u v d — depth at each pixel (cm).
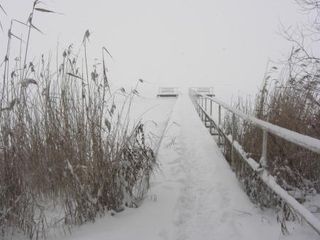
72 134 373
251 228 346
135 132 429
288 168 407
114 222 357
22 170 339
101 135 381
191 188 478
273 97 500
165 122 1169
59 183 370
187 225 367
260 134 454
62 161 362
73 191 349
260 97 531
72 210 354
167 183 479
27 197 341
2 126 342
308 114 459
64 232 330
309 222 264
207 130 920
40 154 369
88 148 364
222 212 388
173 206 399
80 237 326
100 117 379
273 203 390
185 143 760
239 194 439
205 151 667
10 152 338
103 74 386
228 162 601
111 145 379
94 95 386
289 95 483
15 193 332
